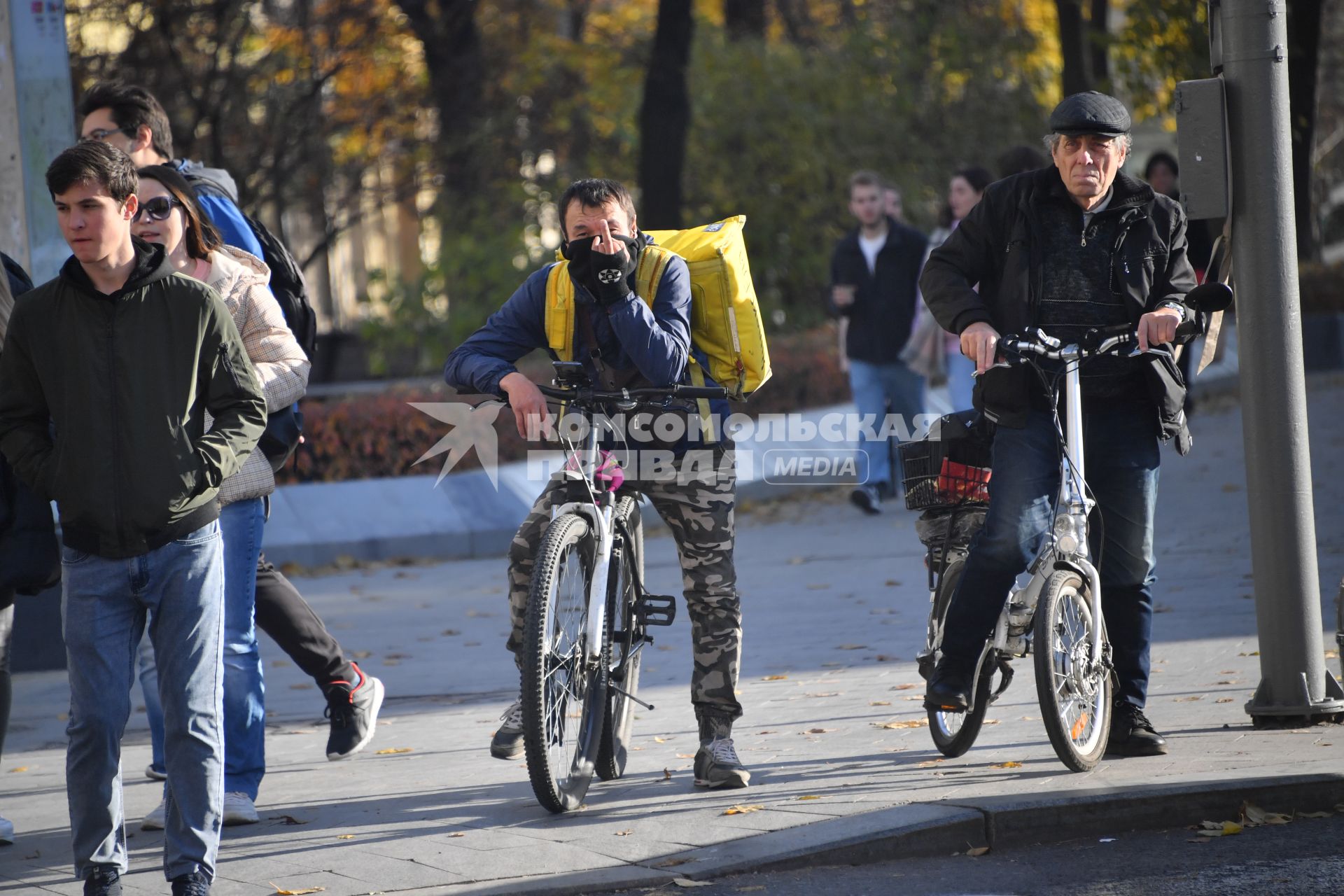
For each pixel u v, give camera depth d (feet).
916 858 42.06
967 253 49.24
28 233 76.84
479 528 115.55
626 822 44.83
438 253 174.40
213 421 40.27
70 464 37.55
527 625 44.09
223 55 153.48
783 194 194.08
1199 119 51.31
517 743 50.34
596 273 44.70
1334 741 49.52
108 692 38.42
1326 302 203.31
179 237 46.16
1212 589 80.12
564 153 202.49
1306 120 169.37
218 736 39.01
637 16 243.40
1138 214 48.06
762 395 147.02
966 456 50.93
